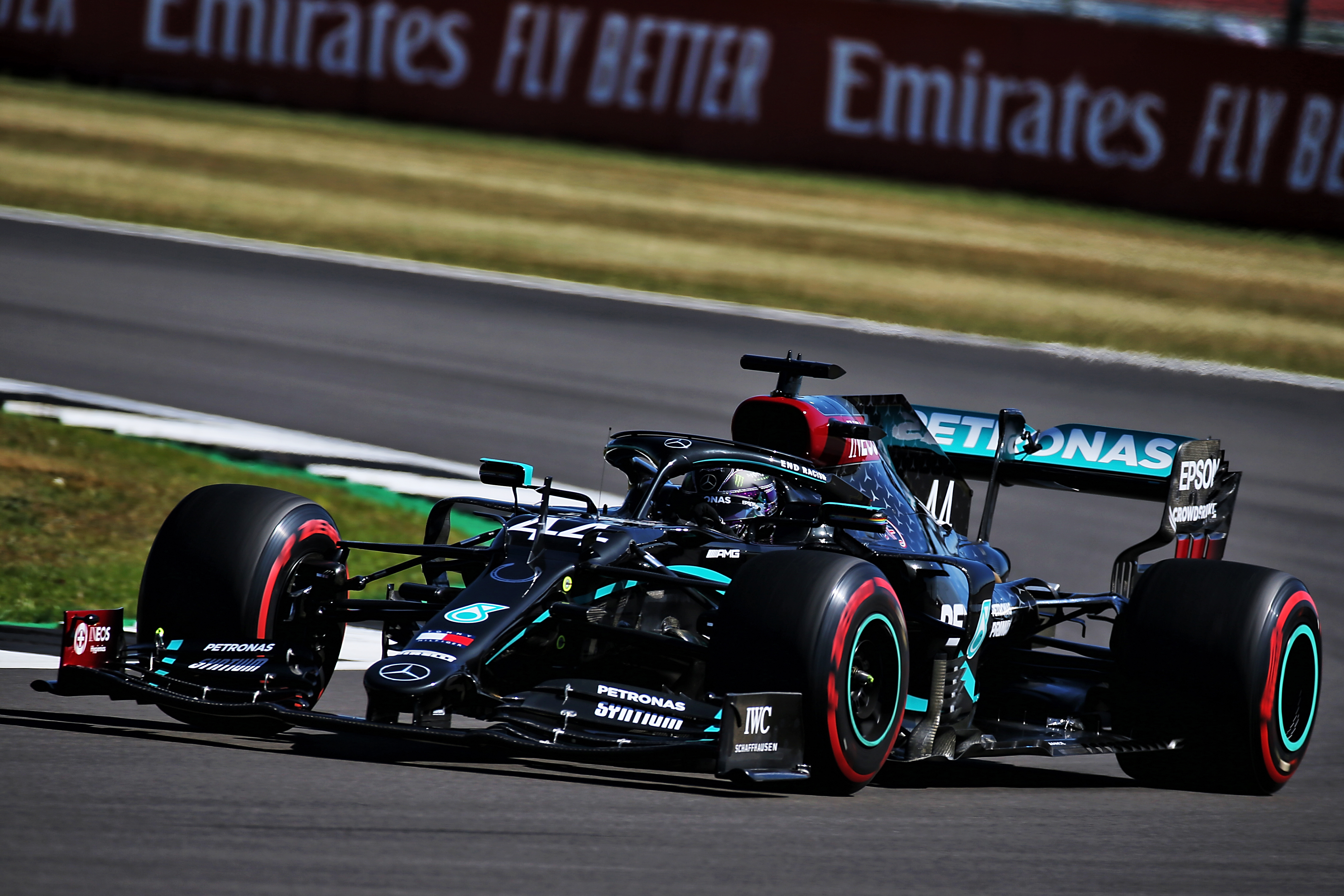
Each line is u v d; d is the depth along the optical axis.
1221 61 87.06
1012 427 26.30
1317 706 24.34
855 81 93.75
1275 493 47.75
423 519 38.72
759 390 55.25
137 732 19.09
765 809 17.45
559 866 14.31
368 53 100.44
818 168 94.94
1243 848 18.23
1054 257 80.31
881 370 58.84
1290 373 64.00
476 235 77.56
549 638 18.84
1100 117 89.25
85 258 66.56
